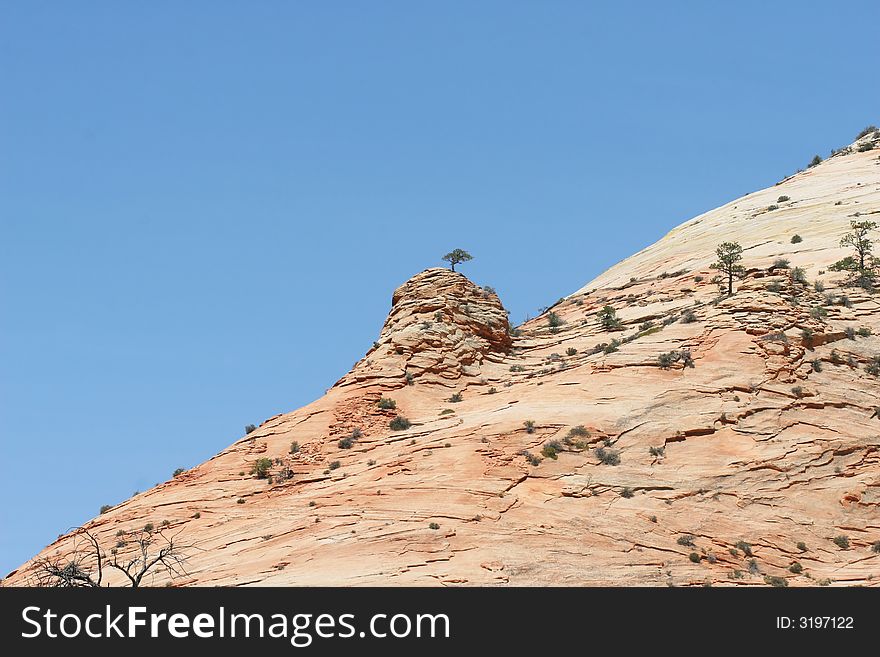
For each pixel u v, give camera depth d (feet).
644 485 201.36
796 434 216.33
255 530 200.44
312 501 206.69
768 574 183.32
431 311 275.80
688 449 211.41
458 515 190.60
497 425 217.77
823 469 209.05
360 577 171.42
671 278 342.85
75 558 206.80
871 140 492.13
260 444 238.68
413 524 188.34
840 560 190.60
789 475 206.69
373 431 237.25
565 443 210.18
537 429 214.90
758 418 219.20
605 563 180.04
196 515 213.46
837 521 199.11
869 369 237.66
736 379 228.63
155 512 218.18
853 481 207.21
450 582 169.58
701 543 189.57
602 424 215.51
